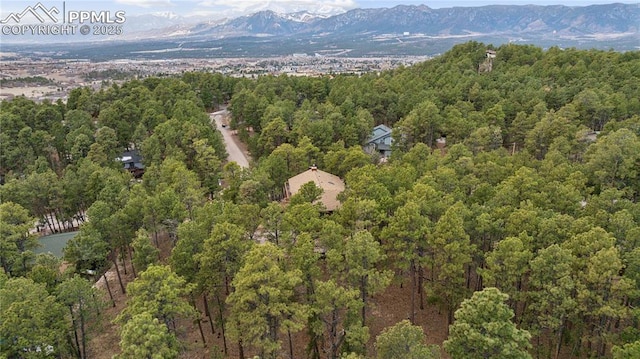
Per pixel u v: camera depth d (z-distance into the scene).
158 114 91.75
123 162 84.00
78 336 39.28
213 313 42.47
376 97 100.69
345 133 80.94
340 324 37.69
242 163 90.62
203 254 35.59
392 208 44.00
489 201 44.22
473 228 39.69
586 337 33.16
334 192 57.56
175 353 27.08
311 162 70.75
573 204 43.59
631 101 78.19
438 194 44.34
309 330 35.50
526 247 34.75
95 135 84.19
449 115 81.44
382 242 44.88
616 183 53.78
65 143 82.25
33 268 40.78
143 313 26.62
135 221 48.94
